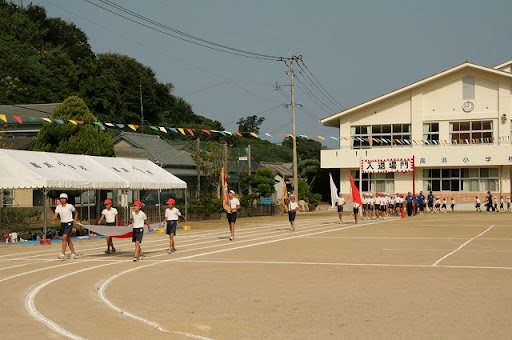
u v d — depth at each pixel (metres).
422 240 22.41
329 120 56.19
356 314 9.07
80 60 72.75
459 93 52.47
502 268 14.21
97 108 66.44
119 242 24.56
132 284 12.61
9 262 17.48
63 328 8.40
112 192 42.44
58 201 26.11
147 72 79.44
